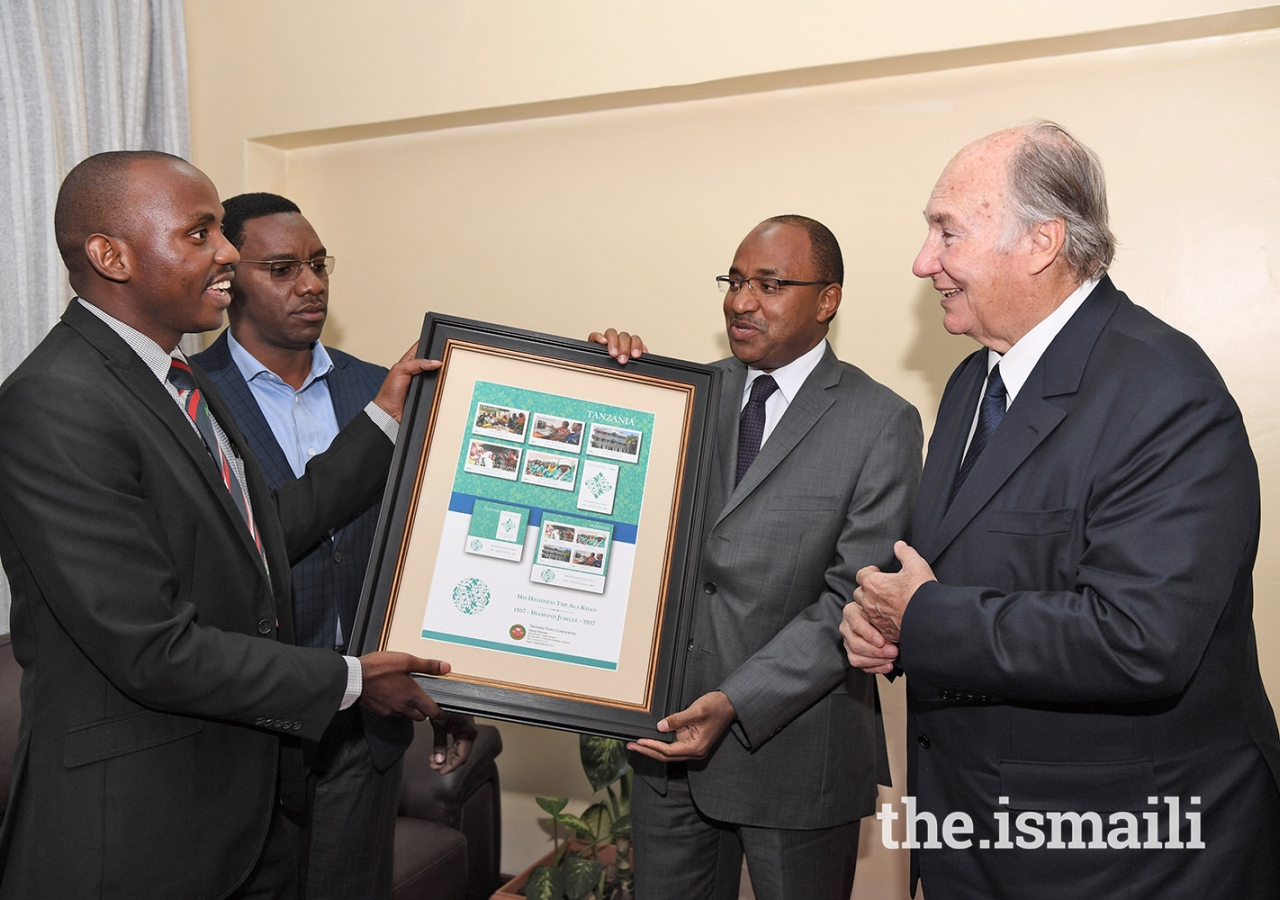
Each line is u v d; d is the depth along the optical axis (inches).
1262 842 52.7
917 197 101.0
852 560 73.9
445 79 115.3
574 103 111.9
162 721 56.7
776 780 74.7
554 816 107.6
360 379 90.7
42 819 54.5
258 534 67.0
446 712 86.7
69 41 107.7
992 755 56.2
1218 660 52.9
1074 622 50.0
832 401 78.2
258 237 81.7
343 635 82.0
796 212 105.7
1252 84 89.8
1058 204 56.6
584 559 71.8
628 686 70.4
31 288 104.5
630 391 75.0
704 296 110.0
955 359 99.9
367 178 126.0
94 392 55.5
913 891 65.1
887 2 95.7
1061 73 95.4
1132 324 56.9
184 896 56.7
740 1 101.9
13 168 103.8
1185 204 91.8
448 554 71.2
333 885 80.4
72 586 52.7
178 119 122.1
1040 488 55.4
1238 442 51.1
